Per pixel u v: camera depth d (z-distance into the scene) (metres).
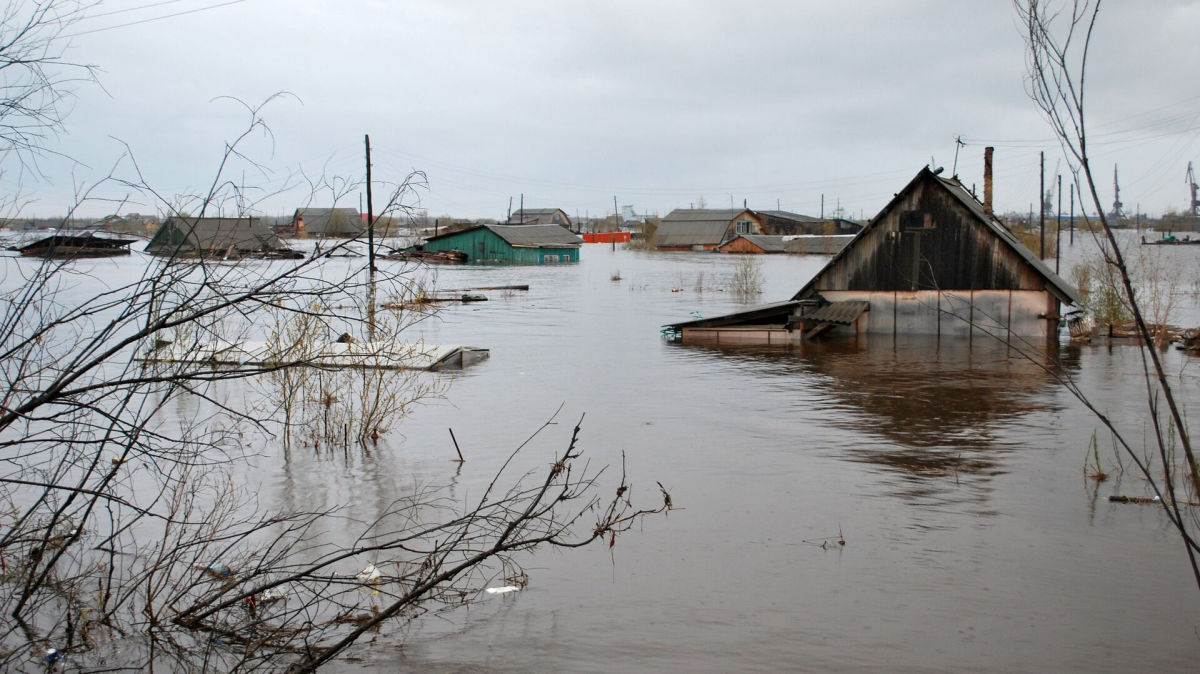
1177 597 8.52
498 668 7.11
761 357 25.52
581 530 10.40
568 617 8.09
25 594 6.98
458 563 9.33
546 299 46.06
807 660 7.30
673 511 11.11
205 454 13.62
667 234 120.69
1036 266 27.67
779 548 9.85
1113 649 7.51
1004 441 14.86
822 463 13.48
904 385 20.61
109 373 17.88
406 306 16.41
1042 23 4.91
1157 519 10.73
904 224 29.52
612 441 14.95
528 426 16.06
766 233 130.00
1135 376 21.56
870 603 8.41
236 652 7.18
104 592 8.10
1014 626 7.93
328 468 13.15
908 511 11.12
